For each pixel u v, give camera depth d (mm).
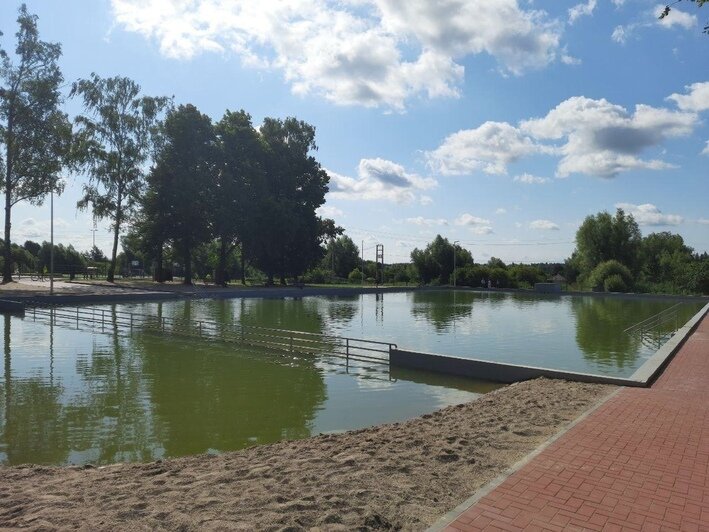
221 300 39531
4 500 4938
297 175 59688
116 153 45188
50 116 38781
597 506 4457
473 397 11070
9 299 29609
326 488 5043
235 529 4113
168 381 12430
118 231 46562
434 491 4992
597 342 18656
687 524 4141
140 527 4184
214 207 49375
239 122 54656
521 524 4109
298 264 58188
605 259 59719
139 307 31953
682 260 64688
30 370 13562
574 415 7988
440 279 69500
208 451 7660
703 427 7012
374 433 7453
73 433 8500
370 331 21906
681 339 15414
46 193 39281
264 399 10820
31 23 38375
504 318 27609
